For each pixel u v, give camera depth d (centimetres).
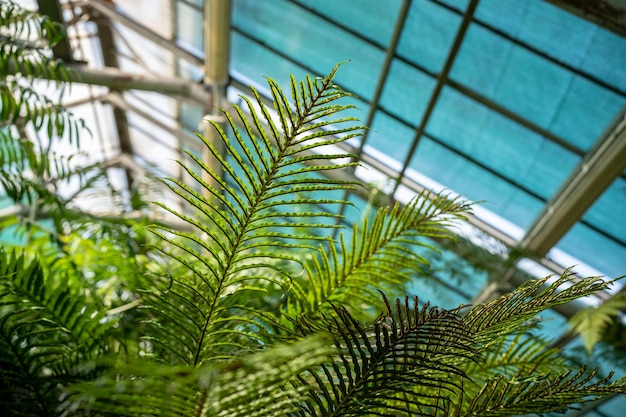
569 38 567
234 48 885
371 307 138
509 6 577
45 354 107
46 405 99
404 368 85
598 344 411
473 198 819
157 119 1242
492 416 93
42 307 111
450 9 620
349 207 841
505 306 89
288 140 83
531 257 482
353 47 746
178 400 73
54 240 207
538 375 97
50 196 213
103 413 83
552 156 686
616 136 607
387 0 659
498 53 629
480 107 695
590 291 86
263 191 86
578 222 732
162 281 125
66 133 1033
